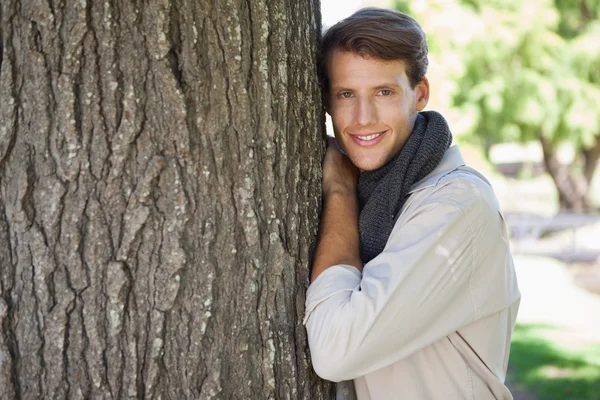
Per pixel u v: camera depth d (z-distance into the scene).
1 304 1.67
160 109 1.69
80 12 1.63
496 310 1.92
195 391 1.75
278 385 1.84
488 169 12.90
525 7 12.81
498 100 12.85
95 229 1.68
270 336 1.83
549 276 11.97
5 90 1.65
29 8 1.63
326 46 2.02
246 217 1.79
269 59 1.82
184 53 1.71
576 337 8.08
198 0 1.72
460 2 12.75
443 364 1.92
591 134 14.27
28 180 1.66
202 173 1.74
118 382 1.70
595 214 15.44
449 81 11.72
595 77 14.23
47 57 1.64
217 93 1.75
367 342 1.75
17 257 1.68
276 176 1.84
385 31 1.92
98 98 1.66
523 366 7.01
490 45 12.50
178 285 1.72
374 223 1.98
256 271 1.81
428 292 1.79
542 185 26.33
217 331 1.77
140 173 1.69
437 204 1.85
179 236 1.71
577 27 14.54
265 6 1.81
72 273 1.67
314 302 1.83
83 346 1.68
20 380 1.69
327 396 1.98
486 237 1.87
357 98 1.97
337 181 2.06
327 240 1.95
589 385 6.33
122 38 1.67
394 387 1.90
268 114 1.82
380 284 1.77
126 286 1.69
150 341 1.71
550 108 13.30
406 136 2.03
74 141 1.66
